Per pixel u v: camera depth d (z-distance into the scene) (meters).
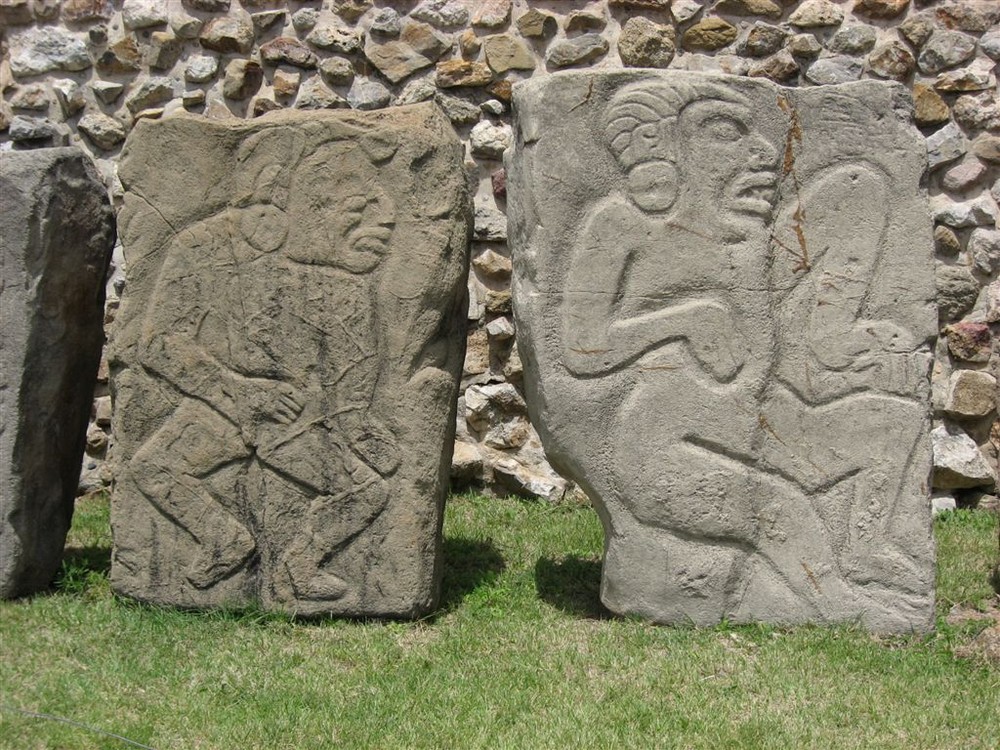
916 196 4.41
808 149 4.40
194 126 4.46
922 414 4.44
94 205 4.74
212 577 4.52
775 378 4.41
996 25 6.15
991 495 6.23
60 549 4.89
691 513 4.39
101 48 6.36
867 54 6.19
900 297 4.43
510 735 3.68
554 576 5.03
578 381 4.34
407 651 4.26
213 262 4.46
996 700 3.92
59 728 3.69
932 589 4.43
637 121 4.30
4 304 4.48
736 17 6.21
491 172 6.30
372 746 3.62
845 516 4.44
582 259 4.31
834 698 3.92
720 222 4.35
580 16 6.20
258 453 4.47
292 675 4.05
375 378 4.43
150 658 4.16
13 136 6.33
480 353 6.35
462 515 6.01
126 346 4.50
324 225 4.42
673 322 4.35
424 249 4.41
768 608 4.45
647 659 4.18
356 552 4.47
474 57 6.28
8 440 4.53
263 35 6.32
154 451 4.52
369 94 6.27
